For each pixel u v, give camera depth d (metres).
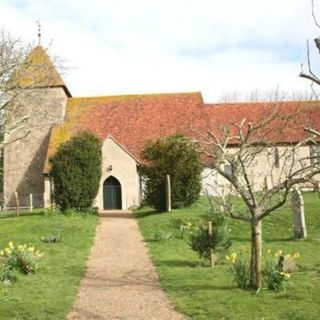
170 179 31.95
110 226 28.11
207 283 14.63
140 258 19.23
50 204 37.84
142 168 33.84
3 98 22.61
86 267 17.66
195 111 45.94
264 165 35.75
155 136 43.50
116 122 45.28
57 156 33.53
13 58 23.19
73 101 47.62
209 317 11.07
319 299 12.25
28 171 45.06
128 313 11.80
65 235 24.31
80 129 44.50
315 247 20.17
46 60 25.39
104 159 38.81
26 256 16.44
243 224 24.58
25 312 11.63
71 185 32.94
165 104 46.84
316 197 33.00
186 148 31.92
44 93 27.17
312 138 15.23
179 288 14.16
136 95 48.00
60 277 15.89
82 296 13.53
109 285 14.89
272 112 28.92
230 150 40.78
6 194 45.12
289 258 15.82
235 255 15.05
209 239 17.61
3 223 28.95
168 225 26.20
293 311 11.07
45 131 45.16
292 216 23.25
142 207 37.06
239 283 13.71
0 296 12.82
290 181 13.09
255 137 23.61
